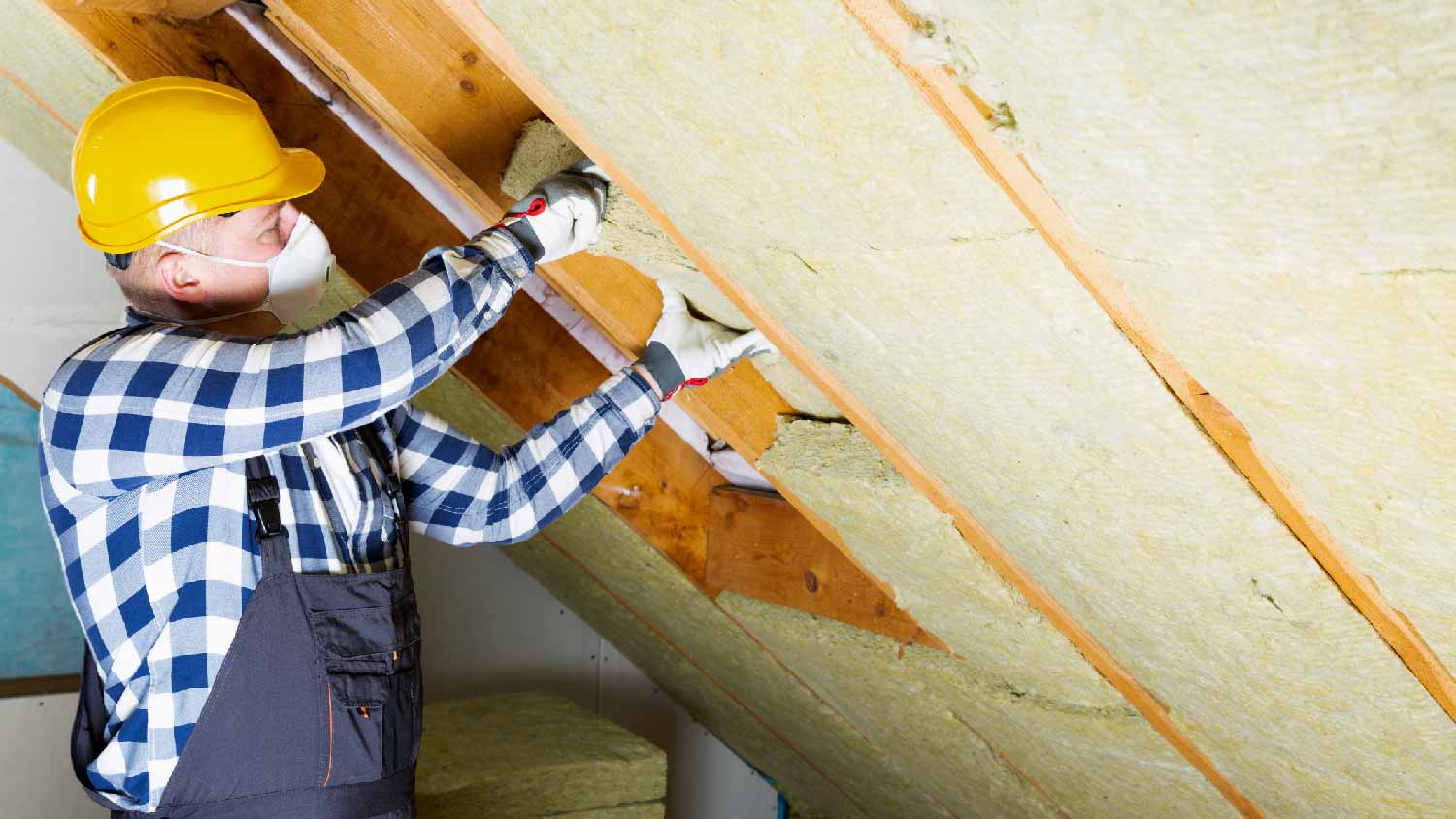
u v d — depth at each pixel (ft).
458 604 10.35
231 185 3.64
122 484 3.43
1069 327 2.96
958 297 3.11
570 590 9.87
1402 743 3.92
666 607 8.23
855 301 3.47
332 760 3.68
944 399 3.69
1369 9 1.73
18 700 8.97
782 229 3.32
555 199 4.01
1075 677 5.19
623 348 5.06
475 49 4.27
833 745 8.97
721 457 6.77
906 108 2.51
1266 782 4.98
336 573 3.79
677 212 3.66
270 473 3.68
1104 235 2.57
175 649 3.53
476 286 3.72
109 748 3.59
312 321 7.25
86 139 3.60
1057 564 4.29
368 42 4.12
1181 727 5.00
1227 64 1.95
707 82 2.84
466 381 6.05
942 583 5.13
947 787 8.04
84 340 9.20
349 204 5.41
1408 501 2.81
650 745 8.80
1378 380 2.49
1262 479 3.13
